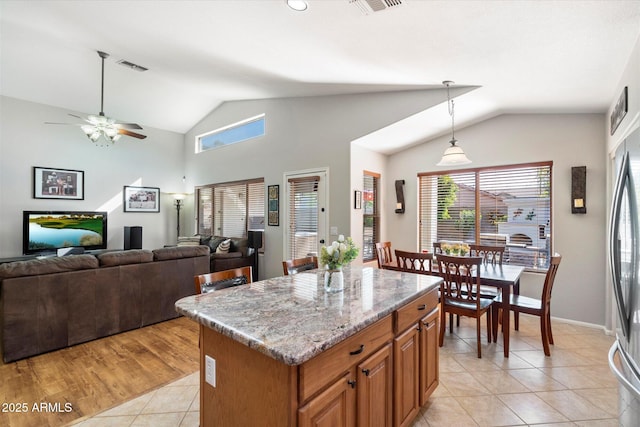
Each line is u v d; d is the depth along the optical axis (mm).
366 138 4477
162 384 2459
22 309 2832
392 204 5305
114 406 2178
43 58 4930
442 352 3047
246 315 1471
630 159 1599
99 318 3318
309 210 5043
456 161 3473
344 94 4598
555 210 3898
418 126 4305
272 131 5699
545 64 2570
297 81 4195
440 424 2006
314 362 1183
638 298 1442
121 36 3686
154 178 7637
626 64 2416
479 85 3264
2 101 5648
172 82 5613
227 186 6875
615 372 1391
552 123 3939
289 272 2664
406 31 2318
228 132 6859
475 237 4531
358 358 1416
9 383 2459
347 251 1906
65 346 3084
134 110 6773
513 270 3340
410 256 3342
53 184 6180
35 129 5984
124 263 3518
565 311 3848
